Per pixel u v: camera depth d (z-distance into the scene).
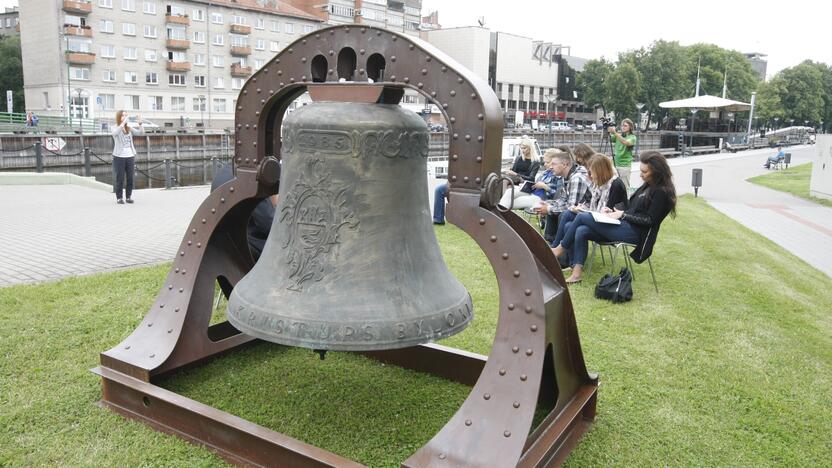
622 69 65.56
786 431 3.51
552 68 86.19
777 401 3.88
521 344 2.76
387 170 2.75
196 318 3.91
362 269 2.71
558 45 87.62
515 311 2.79
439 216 9.86
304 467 2.78
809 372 4.36
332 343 2.60
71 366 4.04
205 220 3.78
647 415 3.66
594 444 3.32
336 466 2.65
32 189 14.48
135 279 6.12
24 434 3.22
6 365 4.01
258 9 64.38
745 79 77.19
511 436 2.60
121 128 12.09
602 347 4.75
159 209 11.75
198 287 3.90
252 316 2.75
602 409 3.72
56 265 6.76
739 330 5.24
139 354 3.56
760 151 46.56
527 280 2.76
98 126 46.38
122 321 4.89
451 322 2.81
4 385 3.74
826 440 3.44
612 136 11.48
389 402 3.74
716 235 10.29
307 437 3.32
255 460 2.95
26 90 58.12
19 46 69.12
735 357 4.60
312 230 2.77
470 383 4.01
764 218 13.11
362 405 3.69
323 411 3.60
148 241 8.40
